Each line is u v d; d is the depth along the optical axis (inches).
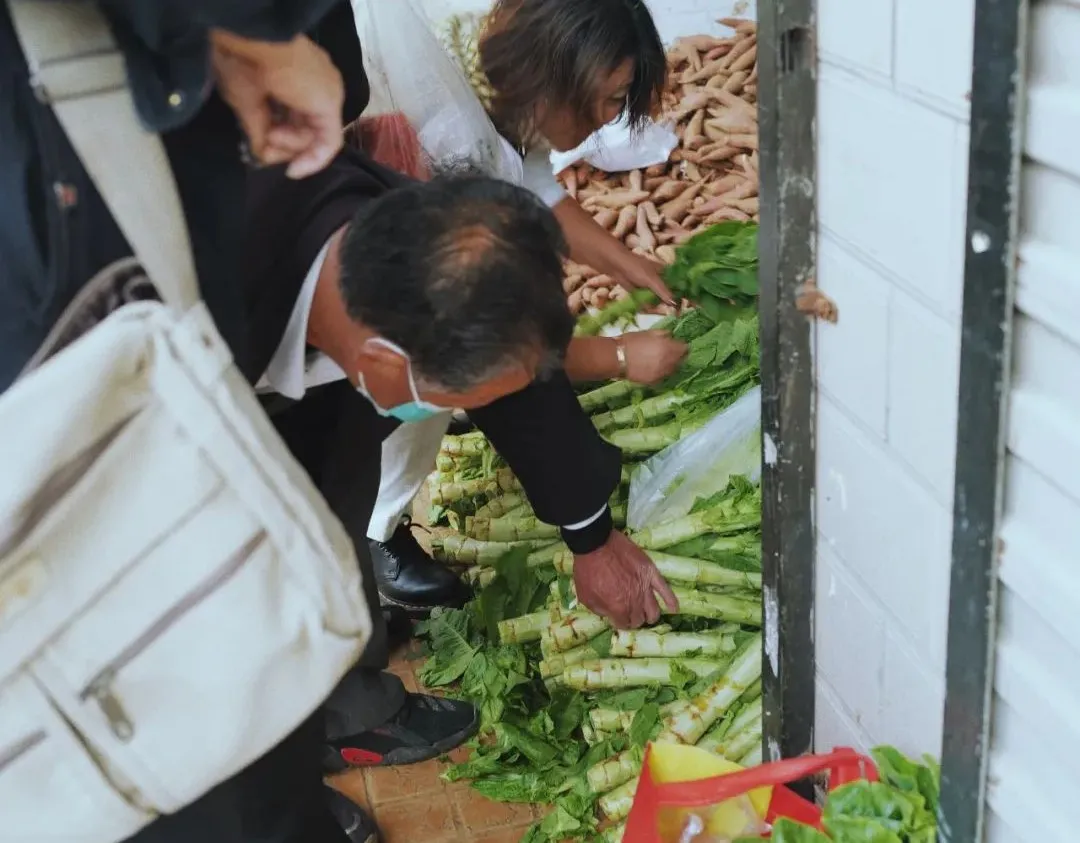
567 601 82.3
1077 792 38.0
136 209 36.2
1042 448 35.4
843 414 50.3
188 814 46.3
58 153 35.4
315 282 47.9
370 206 43.7
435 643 86.9
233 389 38.5
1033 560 37.0
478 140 70.4
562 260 45.9
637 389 91.4
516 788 75.9
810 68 46.3
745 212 120.3
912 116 39.9
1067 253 32.8
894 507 47.4
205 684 39.8
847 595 53.7
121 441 37.3
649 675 75.7
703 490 81.3
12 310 36.7
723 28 151.9
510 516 90.7
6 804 39.6
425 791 77.7
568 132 69.7
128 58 34.9
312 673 41.6
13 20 34.0
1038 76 32.5
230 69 37.0
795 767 51.2
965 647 41.1
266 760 48.3
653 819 53.2
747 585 76.6
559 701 79.4
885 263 43.9
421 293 41.6
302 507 40.1
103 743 39.5
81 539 37.5
